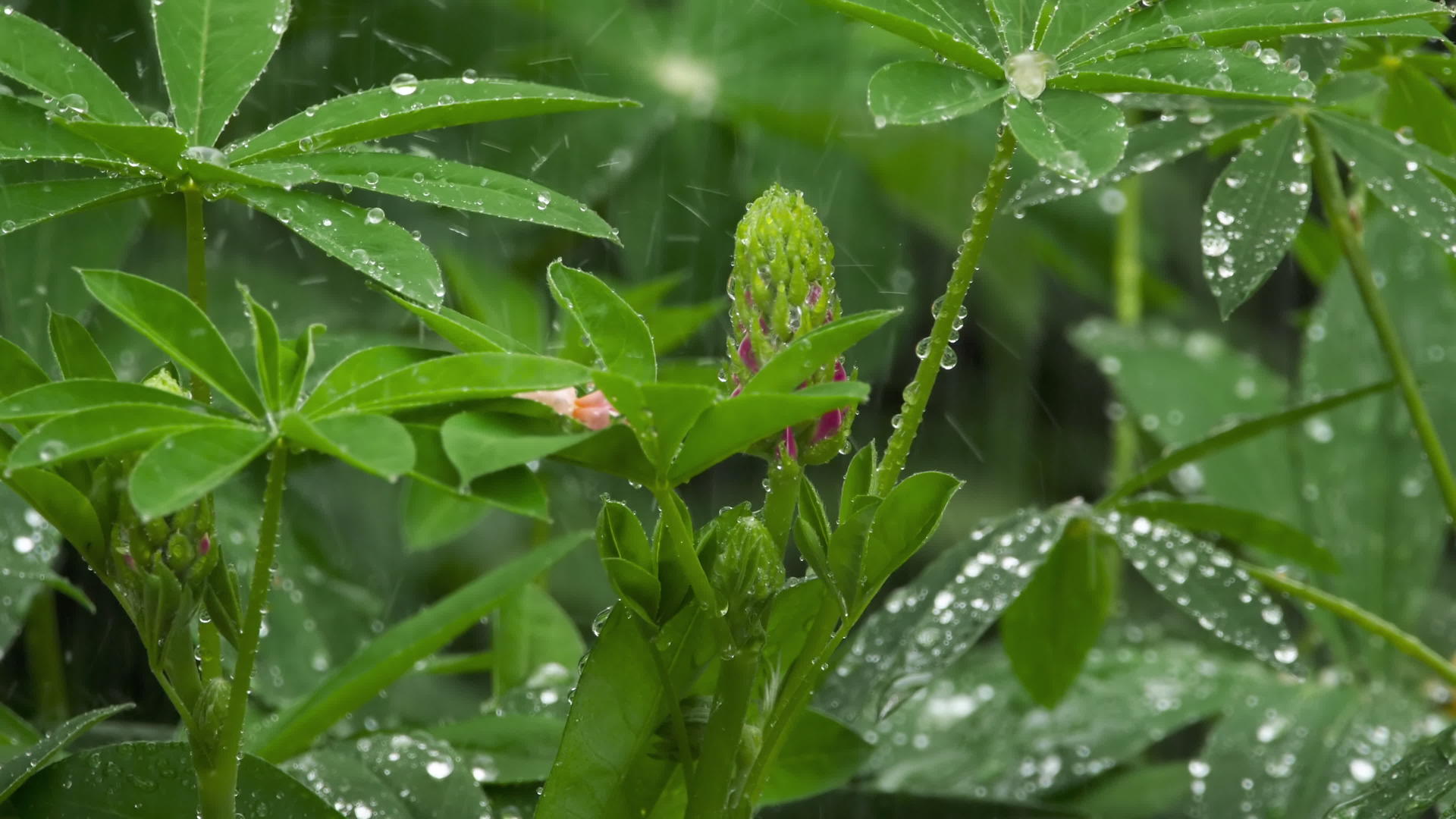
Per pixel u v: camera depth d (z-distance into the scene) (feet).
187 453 4.05
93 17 5.85
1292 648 4.74
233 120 6.42
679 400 4.12
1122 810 5.31
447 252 5.54
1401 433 5.86
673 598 4.30
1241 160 4.79
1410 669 5.59
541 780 4.71
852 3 4.29
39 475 4.21
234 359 4.14
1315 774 5.07
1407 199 4.74
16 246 5.24
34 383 4.28
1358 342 6.04
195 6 4.47
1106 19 4.36
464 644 6.73
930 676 4.69
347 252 4.25
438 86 4.39
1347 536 5.81
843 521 4.33
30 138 4.29
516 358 4.13
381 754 4.64
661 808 4.38
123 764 4.39
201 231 4.34
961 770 5.28
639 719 4.35
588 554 6.68
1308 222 6.22
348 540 6.52
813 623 4.36
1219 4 4.37
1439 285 6.06
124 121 4.36
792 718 4.38
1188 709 5.32
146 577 4.22
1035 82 4.26
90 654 5.53
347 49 6.54
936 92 4.25
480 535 6.75
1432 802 4.44
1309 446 6.00
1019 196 4.81
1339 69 5.00
